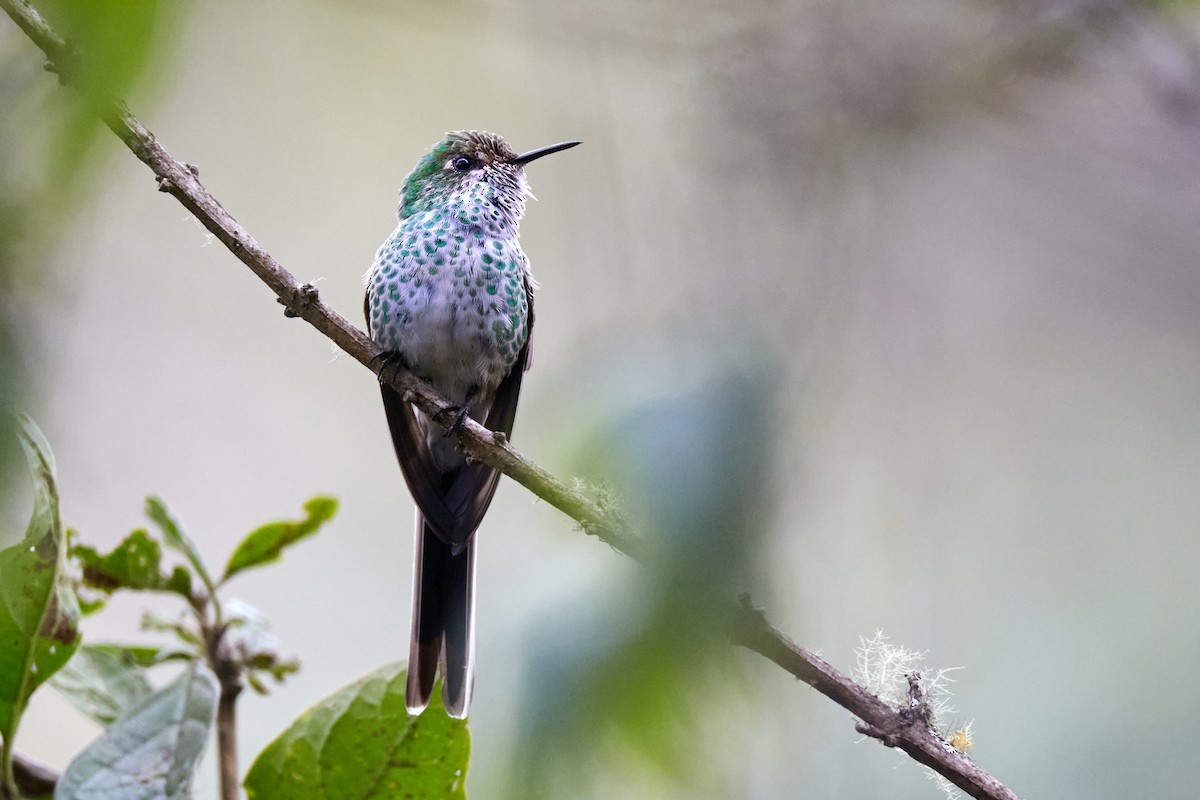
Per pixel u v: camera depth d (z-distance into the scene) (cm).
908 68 772
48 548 394
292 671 465
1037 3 801
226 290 1074
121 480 970
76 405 344
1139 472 1066
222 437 1056
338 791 424
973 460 963
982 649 880
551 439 280
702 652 248
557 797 240
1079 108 888
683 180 707
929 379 869
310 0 830
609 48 801
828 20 779
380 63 974
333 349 689
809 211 693
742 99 748
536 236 954
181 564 471
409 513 1089
